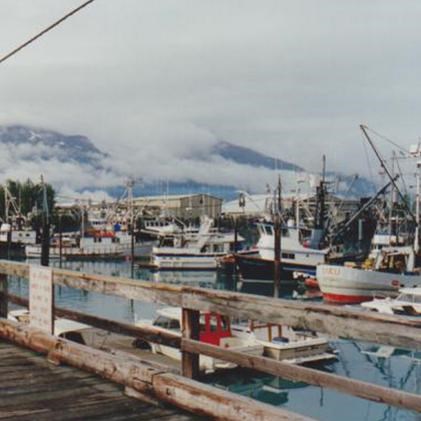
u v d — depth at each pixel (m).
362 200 69.44
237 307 4.57
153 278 57.66
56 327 19.78
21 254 78.69
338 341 23.19
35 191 125.75
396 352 21.97
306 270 51.06
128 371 5.36
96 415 4.77
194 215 133.88
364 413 15.63
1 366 6.32
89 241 76.19
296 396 17.12
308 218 75.00
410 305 27.17
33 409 4.92
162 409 4.91
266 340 20.16
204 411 4.60
